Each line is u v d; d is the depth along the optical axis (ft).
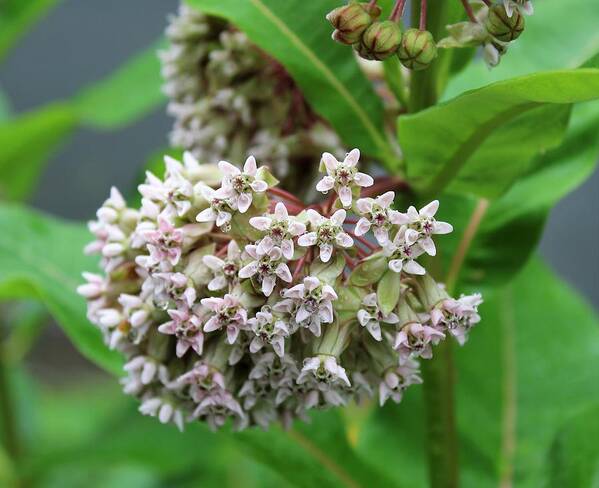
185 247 1.21
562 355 1.65
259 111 1.43
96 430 2.13
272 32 1.35
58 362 4.04
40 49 3.72
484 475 1.60
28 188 2.22
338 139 1.42
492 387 1.64
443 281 1.37
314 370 1.18
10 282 1.43
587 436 1.49
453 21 1.27
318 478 1.44
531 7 1.20
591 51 1.59
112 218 1.26
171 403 1.26
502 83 1.19
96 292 1.27
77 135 3.78
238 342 1.20
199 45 1.43
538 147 1.33
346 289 1.19
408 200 1.36
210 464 2.15
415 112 1.33
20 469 1.91
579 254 3.30
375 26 1.19
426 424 1.41
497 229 1.47
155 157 1.73
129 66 2.13
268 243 1.16
